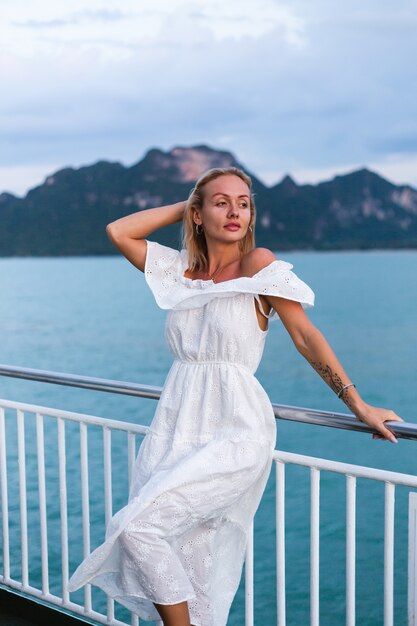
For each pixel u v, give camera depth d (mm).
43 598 2938
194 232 2398
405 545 8258
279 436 17891
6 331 39750
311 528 2188
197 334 2234
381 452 16406
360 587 7020
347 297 53156
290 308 2143
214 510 2166
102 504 8703
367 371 30578
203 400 2207
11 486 9539
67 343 35906
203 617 2301
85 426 2654
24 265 75188
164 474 2135
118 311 46750
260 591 7000
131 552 2076
